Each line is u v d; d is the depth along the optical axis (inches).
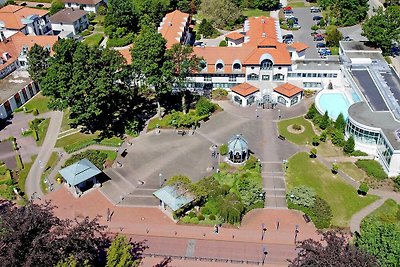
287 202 4215.1
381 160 4603.8
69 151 5017.2
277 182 4478.3
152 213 4220.0
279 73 5861.2
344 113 5305.1
